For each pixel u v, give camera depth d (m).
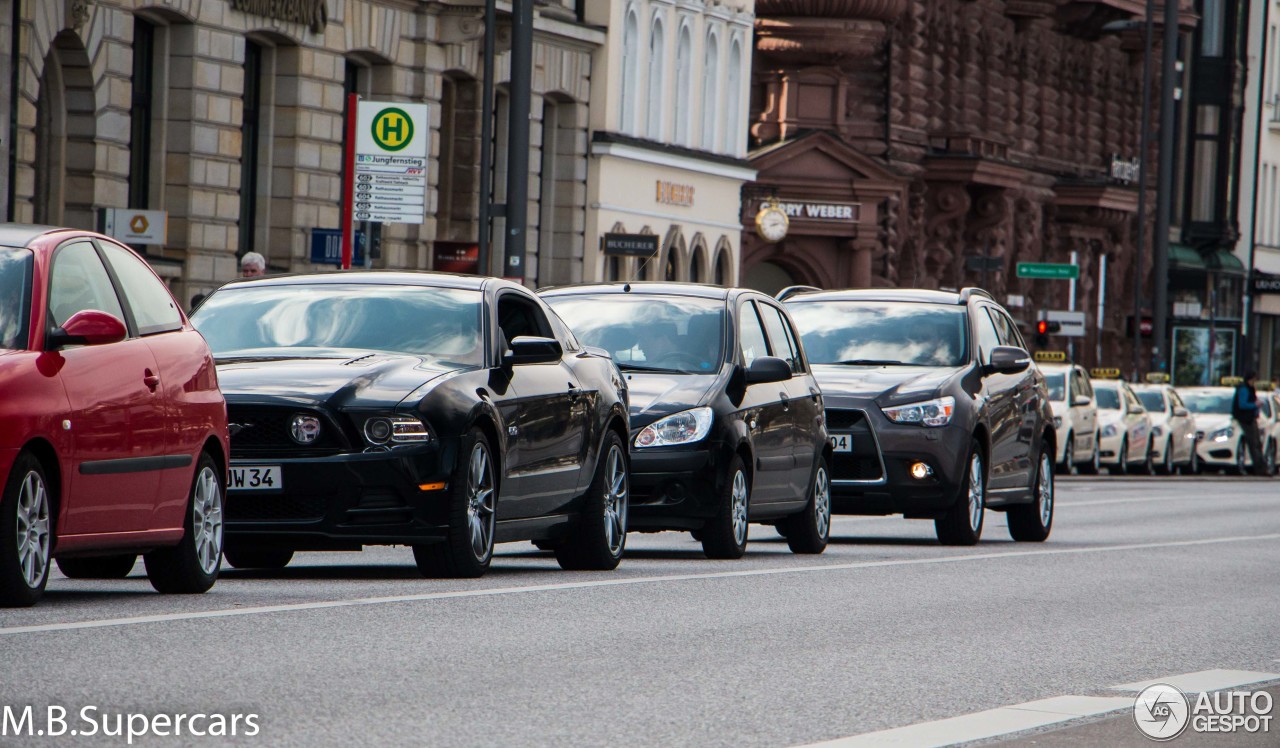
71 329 34.12
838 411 59.31
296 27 106.81
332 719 24.88
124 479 35.19
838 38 170.12
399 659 30.05
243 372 40.56
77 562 41.03
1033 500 65.69
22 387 33.03
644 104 147.62
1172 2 176.25
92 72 92.00
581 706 26.59
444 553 41.03
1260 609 42.97
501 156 129.12
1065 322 160.88
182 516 37.06
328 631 32.66
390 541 40.16
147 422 35.75
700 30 155.88
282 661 29.28
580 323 52.94
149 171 99.94
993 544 63.12
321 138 109.69
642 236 126.56
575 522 45.84
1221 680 31.47
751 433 51.31
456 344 43.19
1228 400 161.88
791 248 172.12
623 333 52.47
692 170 153.75
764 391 53.00
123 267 37.09
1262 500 103.38
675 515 49.50
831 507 60.09
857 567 49.59
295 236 108.00
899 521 75.69
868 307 63.84
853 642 34.50
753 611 38.59
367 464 39.62
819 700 27.91
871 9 170.25
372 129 83.19
